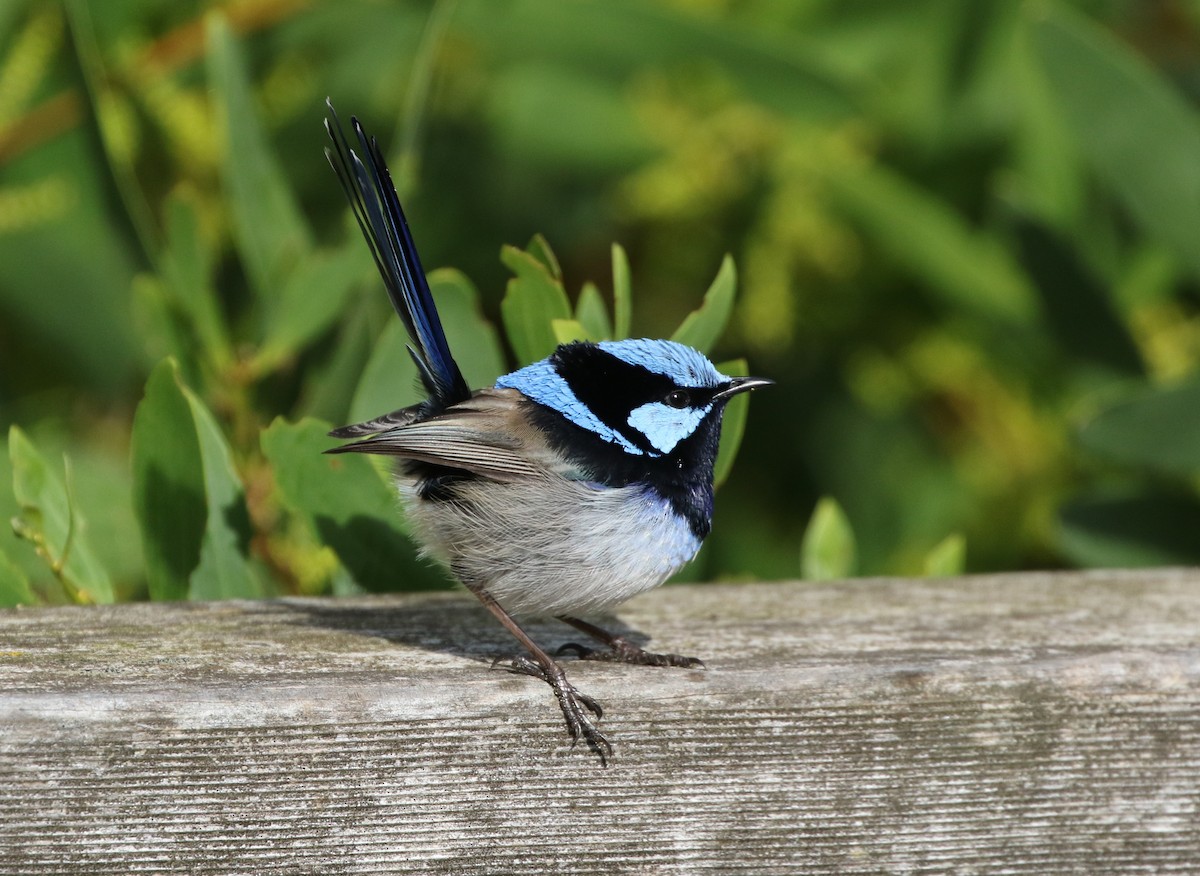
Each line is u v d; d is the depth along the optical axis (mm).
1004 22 13414
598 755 7219
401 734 7051
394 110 13352
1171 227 11336
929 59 13680
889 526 14484
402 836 7070
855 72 13508
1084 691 7551
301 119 13164
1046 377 13953
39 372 13719
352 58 13203
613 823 7254
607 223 14172
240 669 7352
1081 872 7570
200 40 12266
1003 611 8992
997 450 14266
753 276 13703
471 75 13500
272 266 10414
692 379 8891
